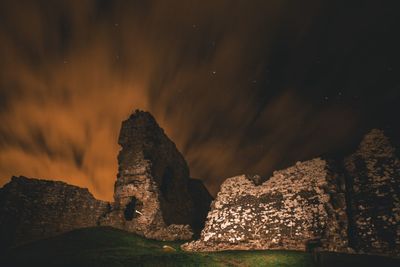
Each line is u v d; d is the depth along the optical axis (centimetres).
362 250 2120
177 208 3541
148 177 3266
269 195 2584
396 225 2106
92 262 1989
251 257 2162
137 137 3500
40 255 2227
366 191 2336
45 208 2792
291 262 2011
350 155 2553
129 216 3356
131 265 1980
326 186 2388
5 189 2689
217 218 2667
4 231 2481
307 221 2291
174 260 2119
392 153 2372
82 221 3031
